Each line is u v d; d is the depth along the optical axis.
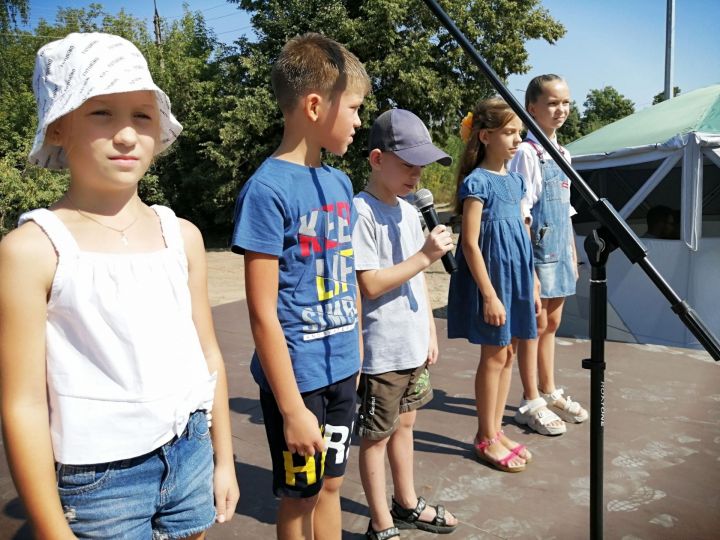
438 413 2.86
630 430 2.65
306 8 13.67
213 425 1.25
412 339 1.81
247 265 1.37
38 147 1.02
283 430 1.44
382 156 1.80
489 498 2.13
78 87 0.97
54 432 0.98
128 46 1.06
